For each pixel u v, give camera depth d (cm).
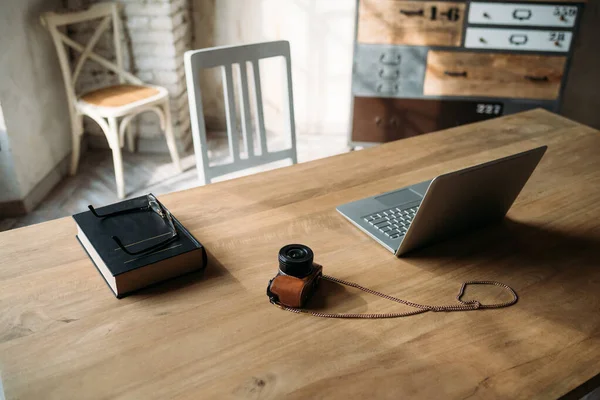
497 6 295
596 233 126
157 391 83
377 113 332
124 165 336
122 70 321
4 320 96
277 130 387
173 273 106
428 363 89
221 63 169
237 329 95
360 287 106
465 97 322
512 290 107
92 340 92
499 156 162
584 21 351
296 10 350
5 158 271
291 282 100
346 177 148
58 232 122
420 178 148
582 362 90
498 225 128
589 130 180
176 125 347
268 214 130
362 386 84
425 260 115
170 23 318
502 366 89
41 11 302
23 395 81
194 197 137
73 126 311
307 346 92
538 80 313
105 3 307
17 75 278
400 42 310
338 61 364
